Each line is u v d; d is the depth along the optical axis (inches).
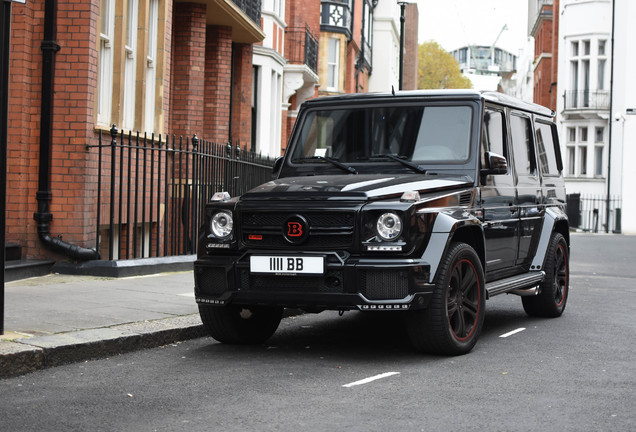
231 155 575.8
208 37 752.3
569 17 1518.2
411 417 196.1
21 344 246.4
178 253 509.0
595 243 1058.1
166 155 482.3
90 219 446.0
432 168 300.5
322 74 1485.0
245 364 259.4
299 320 363.6
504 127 333.1
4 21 249.1
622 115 1406.3
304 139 323.9
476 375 245.0
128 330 282.0
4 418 191.9
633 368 257.6
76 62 436.5
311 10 1272.1
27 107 432.8
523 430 185.8
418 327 265.0
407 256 254.2
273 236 264.5
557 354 281.6
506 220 321.7
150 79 552.4
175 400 211.2
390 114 315.3
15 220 430.9
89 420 191.2
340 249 256.8
